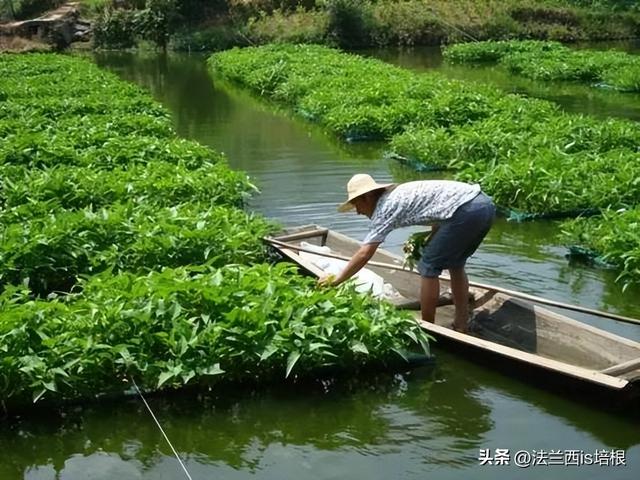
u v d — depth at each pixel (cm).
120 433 645
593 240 1014
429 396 689
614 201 1159
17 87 2119
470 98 1822
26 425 652
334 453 617
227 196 1194
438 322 821
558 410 666
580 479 578
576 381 677
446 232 745
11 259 880
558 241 1084
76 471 603
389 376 718
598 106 2178
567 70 2691
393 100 1922
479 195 752
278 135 1838
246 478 589
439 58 3475
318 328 700
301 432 645
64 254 913
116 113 1802
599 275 966
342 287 767
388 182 1412
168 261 912
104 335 691
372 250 738
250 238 964
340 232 1138
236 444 631
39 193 1122
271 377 703
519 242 1081
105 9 4147
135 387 680
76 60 2858
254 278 764
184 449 626
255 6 4156
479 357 736
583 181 1217
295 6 4216
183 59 3609
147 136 1599
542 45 3334
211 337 683
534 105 1806
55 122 1686
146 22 4019
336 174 1466
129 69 3259
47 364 661
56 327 695
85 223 954
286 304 718
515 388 698
